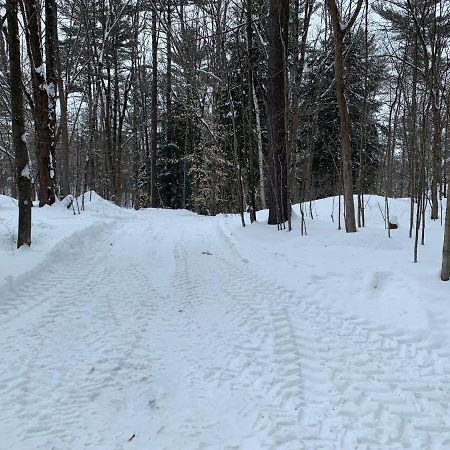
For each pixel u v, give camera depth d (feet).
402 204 45.65
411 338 15.60
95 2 67.00
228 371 13.80
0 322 17.37
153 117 81.66
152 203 82.89
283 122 36.35
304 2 45.19
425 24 29.58
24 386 12.72
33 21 43.75
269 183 37.68
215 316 18.51
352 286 20.62
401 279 19.88
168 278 24.66
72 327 17.10
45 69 46.60
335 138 62.75
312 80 49.01
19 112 26.08
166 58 88.12
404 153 53.16
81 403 11.98
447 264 18.94
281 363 14.26
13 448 10.07
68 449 10.07
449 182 19.10
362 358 14.53
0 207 42.14
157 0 73.61
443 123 37.93
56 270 25.14
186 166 94.12
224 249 32.83
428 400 12.12
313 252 26.84
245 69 48.55
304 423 11.13
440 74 33.42
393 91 42.98
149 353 14.96
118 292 21.68
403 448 10.18
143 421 11.21
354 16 27.43
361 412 11.60
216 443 10.34
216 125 68.23
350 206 30.12
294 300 20.17
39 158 46.78
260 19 39.34
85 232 34.55
